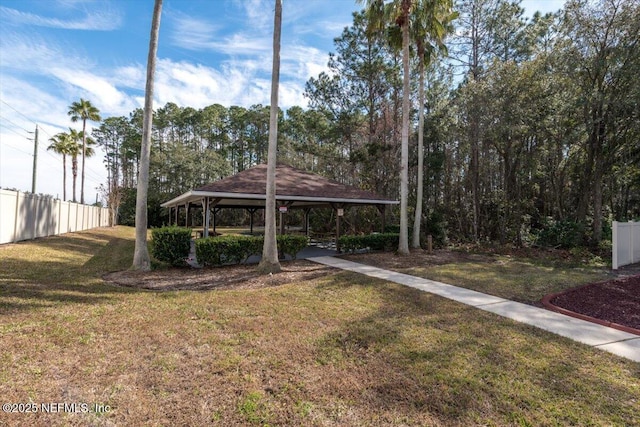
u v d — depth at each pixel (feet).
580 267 34.37
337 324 15.69
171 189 109.91
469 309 18.71
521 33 55.98
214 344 13.12
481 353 12.76
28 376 10.29
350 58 62.34
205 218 36.35
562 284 25.44
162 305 18.24
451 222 64.64
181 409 8.90
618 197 63.93
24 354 11.73
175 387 9.98
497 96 46.52
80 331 14.05
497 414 8.99
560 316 17.79
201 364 11.46
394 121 61.52
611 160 44.91
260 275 27.17
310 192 41.47
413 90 63.10
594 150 45.27
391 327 15.40
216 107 143.13
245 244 32.73
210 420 8.47
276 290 22.13
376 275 27.96
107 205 101.45
